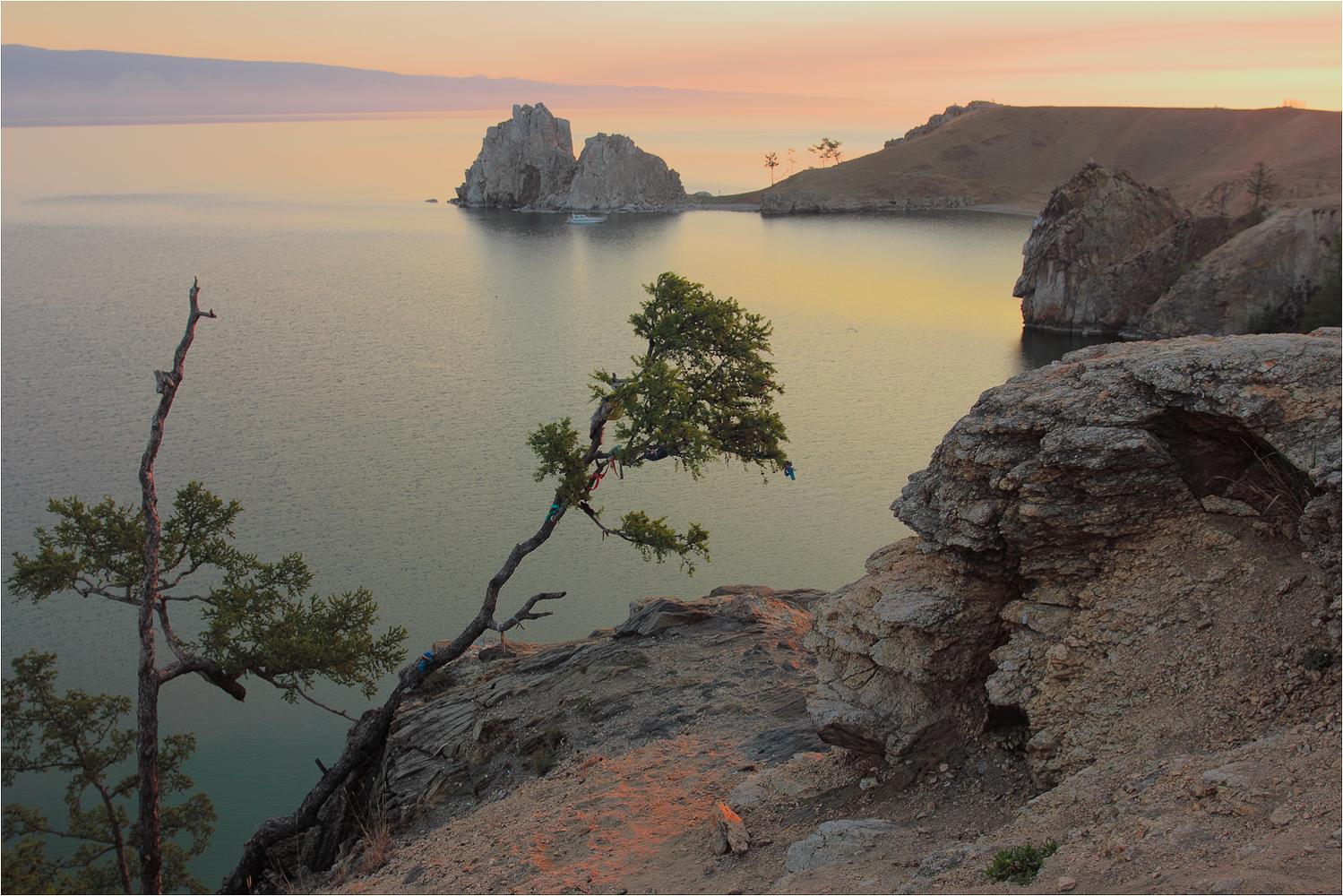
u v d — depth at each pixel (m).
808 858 10.91
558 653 26.67
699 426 24.02
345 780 25.34
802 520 86.56
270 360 168.12
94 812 30.34
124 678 59.81
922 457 105.19
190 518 26.17
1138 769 9.25
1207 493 11.35
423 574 76.75
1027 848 8.54
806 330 185.38
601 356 168.50
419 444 116.38
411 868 16.69
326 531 87.06
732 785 15.59
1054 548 11.88
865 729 12.60
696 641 25.22
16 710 27.86
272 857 25.12
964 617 12.46
